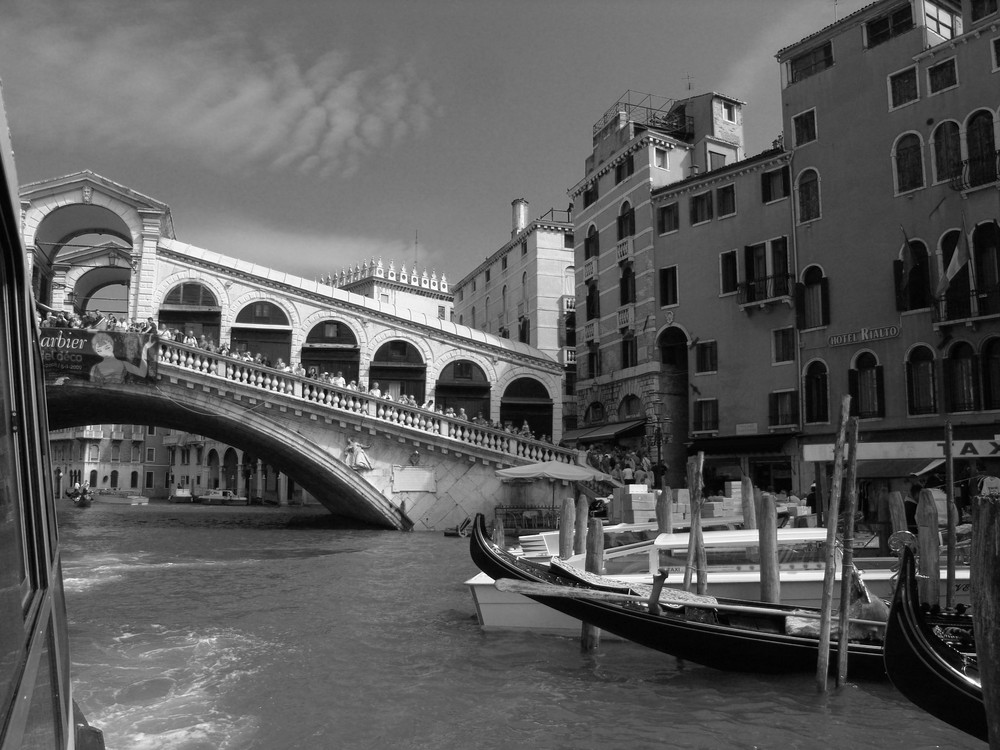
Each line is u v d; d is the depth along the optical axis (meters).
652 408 29.25
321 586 13.56
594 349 33.81
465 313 51.69
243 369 24.08
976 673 5.48
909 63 22.56
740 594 9.30
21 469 2.40
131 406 25.62
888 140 22.95
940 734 6.43
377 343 31.72
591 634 8.85
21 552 2.25
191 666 8.25
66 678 3.07
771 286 25.83
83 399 24.72
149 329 23.31
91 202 27.86
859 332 23.23
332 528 27.23
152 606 11.58
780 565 9.31
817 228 24.70
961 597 8.77
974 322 20.34
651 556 9.87
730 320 27.22
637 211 31.03
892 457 15.58
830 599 7.38
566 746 6.14
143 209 28.31
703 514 17.52
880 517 15.14
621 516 17.73
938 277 21.47
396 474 25.42
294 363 30.19
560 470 23.06
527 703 7.14
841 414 7.43
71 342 22.78
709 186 28.22
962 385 20.80
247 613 11.09
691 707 7.07
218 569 15.88
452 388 32.91
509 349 33.69
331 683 7.69
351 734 6.33
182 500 60.25
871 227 23.20
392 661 8.52
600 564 9.41
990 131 20.64
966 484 16.88
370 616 10.89
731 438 26.28
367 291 60.19
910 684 5.74
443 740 6.23
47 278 31.89
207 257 29.27
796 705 7.11
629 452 27.66
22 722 1.69
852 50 24.16
